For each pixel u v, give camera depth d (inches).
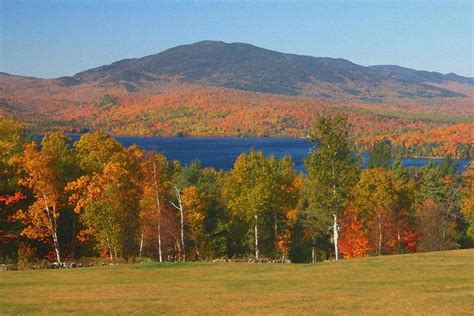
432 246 2406.5
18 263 1512.1
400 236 2395.4
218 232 2335.1
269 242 2431.1
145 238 2003.0
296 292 1011.9
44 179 1644.9
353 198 2285.9
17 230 1793.8
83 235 1916.8
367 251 2247.8
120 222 1753.2
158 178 1872.5
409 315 806.5
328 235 2650.1
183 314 831.7
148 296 984.9
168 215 1994.3
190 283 1141.7
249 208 1998.0
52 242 1891.0
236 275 1248.8
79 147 1975.9
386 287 1042.7
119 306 893.2
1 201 1766.7
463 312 818.8
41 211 1660.9
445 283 1067.3
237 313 834.8
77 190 1790.1
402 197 2561.5
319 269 1311.5
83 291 1045.8
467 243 2780.5
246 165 2047.2
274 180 2089.1
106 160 1923.0
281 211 2337.6
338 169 1793.8
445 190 3134.8
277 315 816.3
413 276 1156.5
